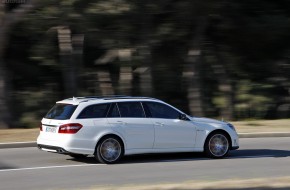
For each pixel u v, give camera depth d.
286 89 79.62
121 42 64.50
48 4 57.41
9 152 42.28
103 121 34.62
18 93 73.00
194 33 67.62
